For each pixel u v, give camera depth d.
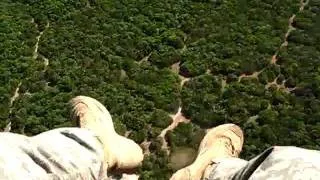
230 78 45.12
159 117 40.81
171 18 51.44
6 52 48.06
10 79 45.34
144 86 43.81
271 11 52.81
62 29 50.53
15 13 52.59
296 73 45.00
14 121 41.59
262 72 45.41
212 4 53.47
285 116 40.91
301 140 38.59
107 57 47.19
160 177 36.06
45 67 46.78
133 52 47.88
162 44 48.78
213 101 42.53
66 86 44.28
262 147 37.94
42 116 41.94
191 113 41.56
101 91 43.34
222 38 49.12
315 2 54.12
